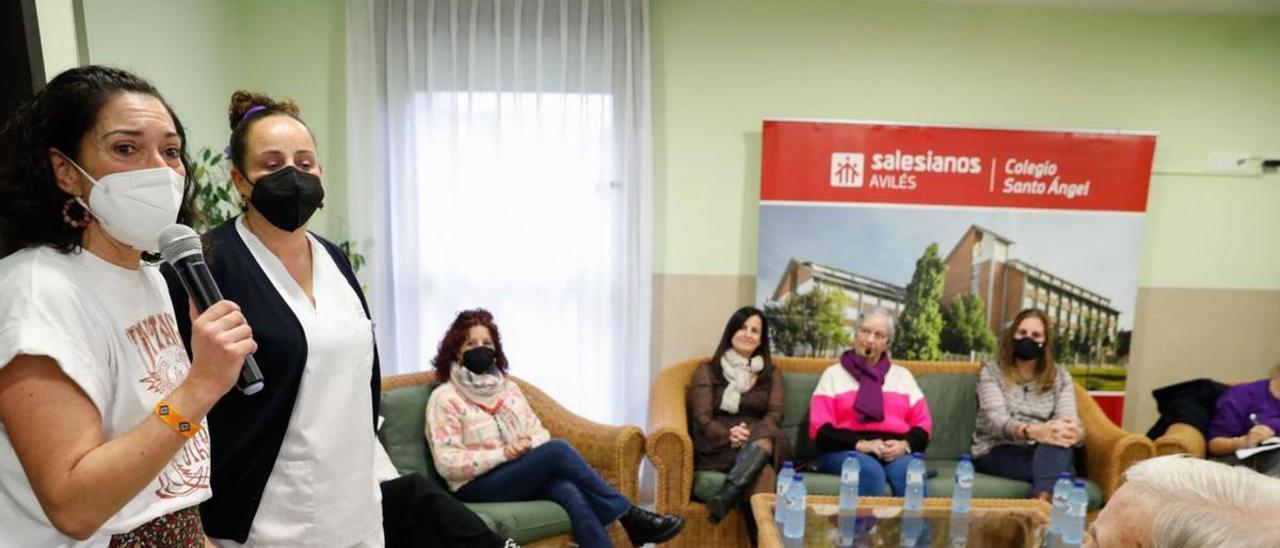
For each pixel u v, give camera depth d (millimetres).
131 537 954
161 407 821
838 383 3105
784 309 3514
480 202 3371
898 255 3502
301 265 1410
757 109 3516
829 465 2916
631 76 3322
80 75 870
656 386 3240
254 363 973
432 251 3391
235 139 1390
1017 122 3602
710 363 3227
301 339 1302
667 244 3580
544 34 3312
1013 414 3094
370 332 1489
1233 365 3838
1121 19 3543
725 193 3562
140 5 2424
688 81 3473
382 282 3348
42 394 789
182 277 974
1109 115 3621
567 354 3500
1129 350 3602
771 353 3533
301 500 1335
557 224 3414
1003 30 3523
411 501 2000
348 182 3299
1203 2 3373
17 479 844
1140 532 989
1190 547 917
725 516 2729
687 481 2797
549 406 2971
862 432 2996
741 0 3434
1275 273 3787
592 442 2820
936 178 3453
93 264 911
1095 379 3607
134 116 871
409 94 3252
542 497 2555
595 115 3371
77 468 785
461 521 1982
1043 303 3553
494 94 3311
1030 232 3506
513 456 2553
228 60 3170
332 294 1428
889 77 3529
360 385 1418
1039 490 2791
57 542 864
